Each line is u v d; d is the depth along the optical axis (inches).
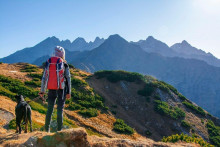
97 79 2092.8
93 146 173.6
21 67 2149.4
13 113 721.6
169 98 1959.9
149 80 2177.7
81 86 1732.3
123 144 192.9
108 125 1296.8
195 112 1892.2
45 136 162.4
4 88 1136.8
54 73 198.2
